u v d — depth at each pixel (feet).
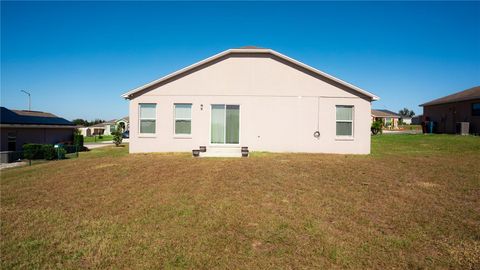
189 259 13.82
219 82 49.67
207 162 39.65
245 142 49.70
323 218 18.51
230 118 49.80
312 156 45.01
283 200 22.22
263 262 13.46
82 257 14.33
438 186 25.98
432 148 56.29
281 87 49.47
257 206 20.90
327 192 24.31
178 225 17.79
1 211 21.27
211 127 49.88
